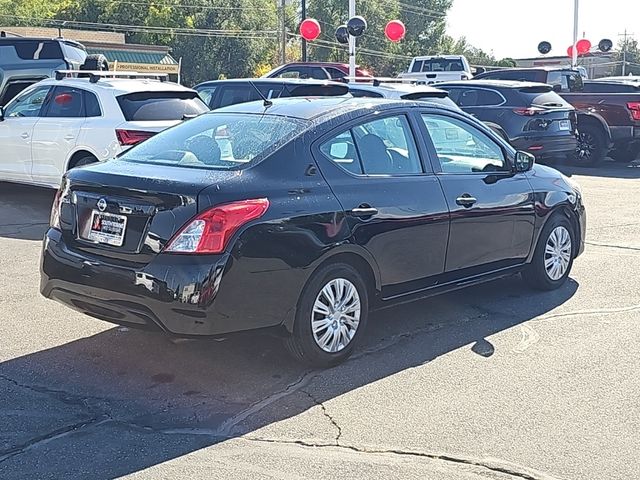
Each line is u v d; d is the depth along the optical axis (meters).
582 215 7.49
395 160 5.85
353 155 5.57
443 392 4.93
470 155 6.51
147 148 5.75
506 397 4.86
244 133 5.49
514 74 22.03
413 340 5.91
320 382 5.09
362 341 5.88
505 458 4.09
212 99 12.88
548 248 7.16
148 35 60.31
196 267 4.68
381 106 5.94
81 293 5.08
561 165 17.48
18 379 5.13
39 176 10.88
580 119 17.16
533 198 6.88
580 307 6.75
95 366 5.36
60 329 6.09
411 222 5.73
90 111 10.40
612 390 4.96
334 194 5.29
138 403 4.78
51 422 4.51
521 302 6.91
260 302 4.89
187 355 5.56
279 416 4.59
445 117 6.38
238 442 4.27
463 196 6.18
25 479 3.88
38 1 68.31
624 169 16.78
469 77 26.38
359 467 3.99
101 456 4.11
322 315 5.25
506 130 14.90
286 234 4.96
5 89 15.27
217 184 4.85
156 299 4.72
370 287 5.62
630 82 17.44
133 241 4.89
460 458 4.09
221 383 5.08
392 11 74.00
